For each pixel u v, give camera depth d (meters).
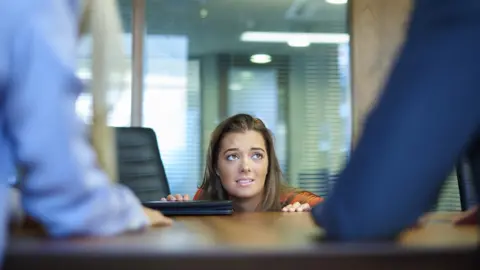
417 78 0.57
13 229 0.76
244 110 4.39
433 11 0.59
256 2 4.43
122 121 4.02
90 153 0.66
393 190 0.57
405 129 0.57
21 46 0.57
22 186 0.64
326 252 0.53
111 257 0.53
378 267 0.53
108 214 0.69
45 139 0.58
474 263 0.54
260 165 2.00
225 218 1.32
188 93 4.25
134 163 2.22
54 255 0.53
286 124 4.45
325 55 4.38
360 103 4.12
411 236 0.74
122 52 0.78
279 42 4.45
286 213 1.57
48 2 0.59
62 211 0.64
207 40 4.31
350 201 0.59
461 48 0.56
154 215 1.05
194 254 0.53
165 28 4.22
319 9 4.40
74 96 0.62
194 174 4.20
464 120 0.56
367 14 4.12
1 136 0.60
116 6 0.80
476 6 0.57
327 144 4.36
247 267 0.53
